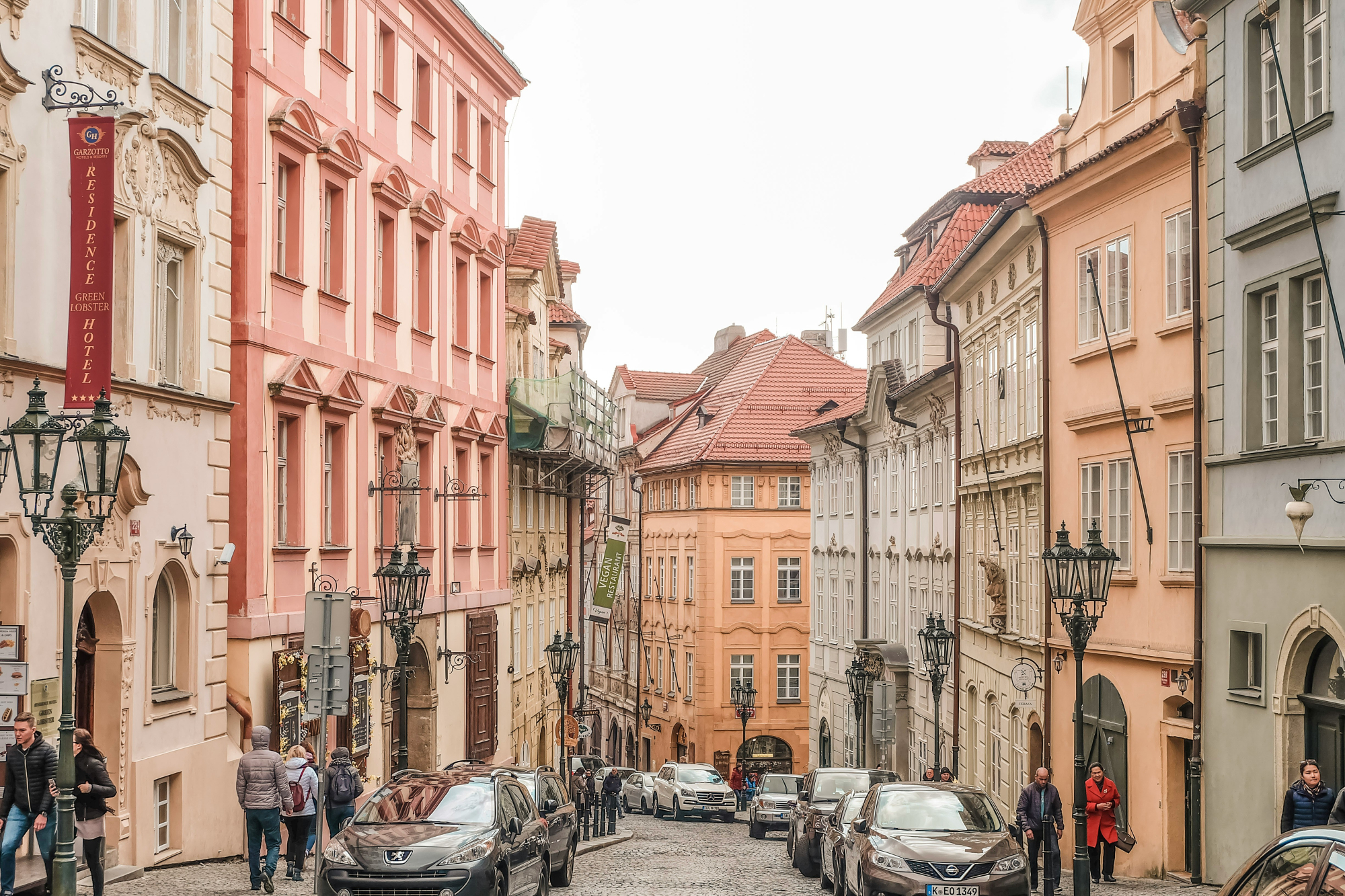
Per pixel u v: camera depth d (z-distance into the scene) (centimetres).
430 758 3117
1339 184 1953
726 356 9125
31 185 1706
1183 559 2420
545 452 4022
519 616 4150
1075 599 1962
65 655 1328
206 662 2169
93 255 1705
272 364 2392
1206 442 2330
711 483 7269
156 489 2012
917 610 4581
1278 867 860
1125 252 2647
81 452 1344
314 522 2561
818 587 6294
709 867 2642
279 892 1783
